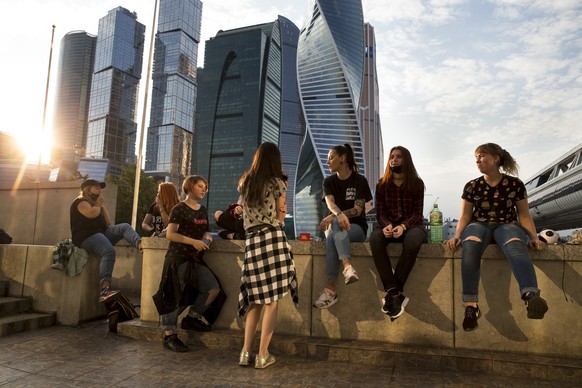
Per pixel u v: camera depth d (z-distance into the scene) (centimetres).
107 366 387
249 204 399
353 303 441
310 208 17550
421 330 417
